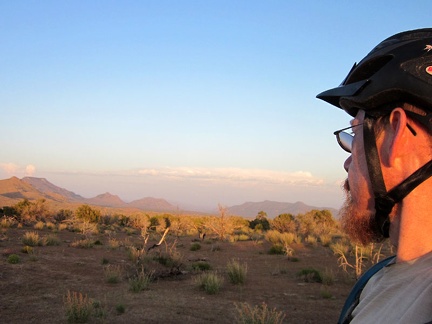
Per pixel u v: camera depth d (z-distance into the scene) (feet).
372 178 2.99
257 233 126.11
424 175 2.77
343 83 3.53
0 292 35.94
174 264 54.85
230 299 35.99
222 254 71.82
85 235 99.04
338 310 32.42
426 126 2.81
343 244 80.59
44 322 27.68
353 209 3.30
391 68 2.93
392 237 3.03
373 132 3.05
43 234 95.20
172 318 29.30
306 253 71.87
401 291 2.68
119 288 39.70
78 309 27.89
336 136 3.55
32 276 43.70
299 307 33.27
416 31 3.08
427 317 2.34
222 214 105.09
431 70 2.78
